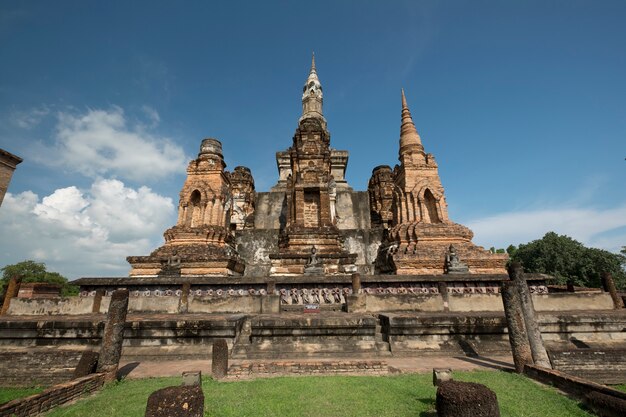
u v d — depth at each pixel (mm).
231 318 11992
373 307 14656
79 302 15805
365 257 29797
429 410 5977
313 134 32625
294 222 28125
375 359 10539
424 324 11547
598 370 9016
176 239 23688
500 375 8484
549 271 44125
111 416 6043
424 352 11086
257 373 8414
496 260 22188
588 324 12039
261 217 37125
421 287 18047
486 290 18094
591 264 41500
